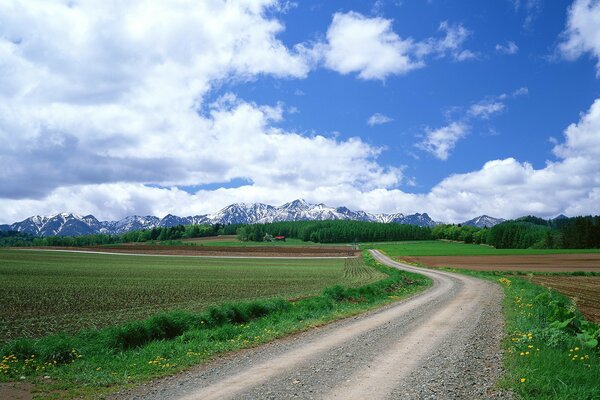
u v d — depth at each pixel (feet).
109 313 84.23
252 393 29.55
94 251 455.22
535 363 31.68
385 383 31.30
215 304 98.37
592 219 504.02
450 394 28.25
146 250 468.34
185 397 29.25
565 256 371.76
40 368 39.55
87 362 41.96
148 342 52.54
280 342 50.67
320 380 32.53
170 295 115.85
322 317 71.05
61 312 85.15
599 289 133.18
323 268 268.41
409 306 86.22
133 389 32.07
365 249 593.42
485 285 136.67
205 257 400.47
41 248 499.10
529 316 57.21
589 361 33.01
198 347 47.11
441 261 347.97
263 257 421.18
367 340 49.39
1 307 90.38
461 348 43.19
